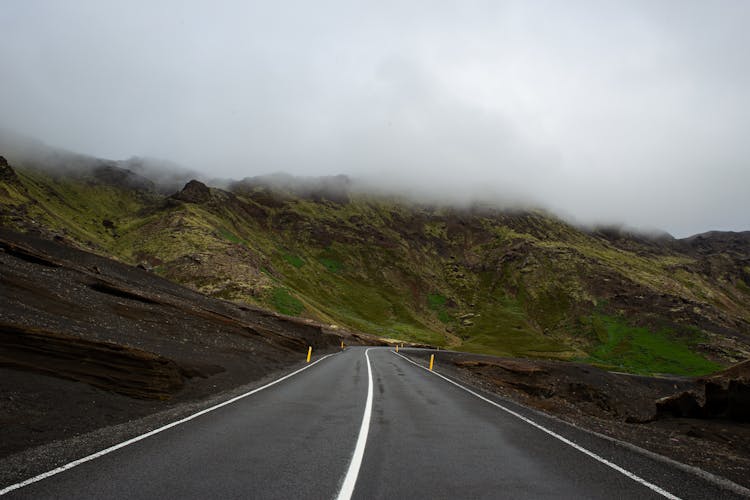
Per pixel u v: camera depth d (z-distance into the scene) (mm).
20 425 6762
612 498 5070
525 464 6379
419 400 13195
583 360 135250
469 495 4934
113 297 22328
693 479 6137
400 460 6277
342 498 4609
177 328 21359
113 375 10078
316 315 94438
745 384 17016
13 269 18609
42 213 102000
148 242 111562
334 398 12523
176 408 9719
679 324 163750
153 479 4961
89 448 6133
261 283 94812
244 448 6488
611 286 197375
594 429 10938
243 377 16359
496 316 188875
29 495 4340
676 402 19250
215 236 117062
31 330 9711
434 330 169375
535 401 17953
